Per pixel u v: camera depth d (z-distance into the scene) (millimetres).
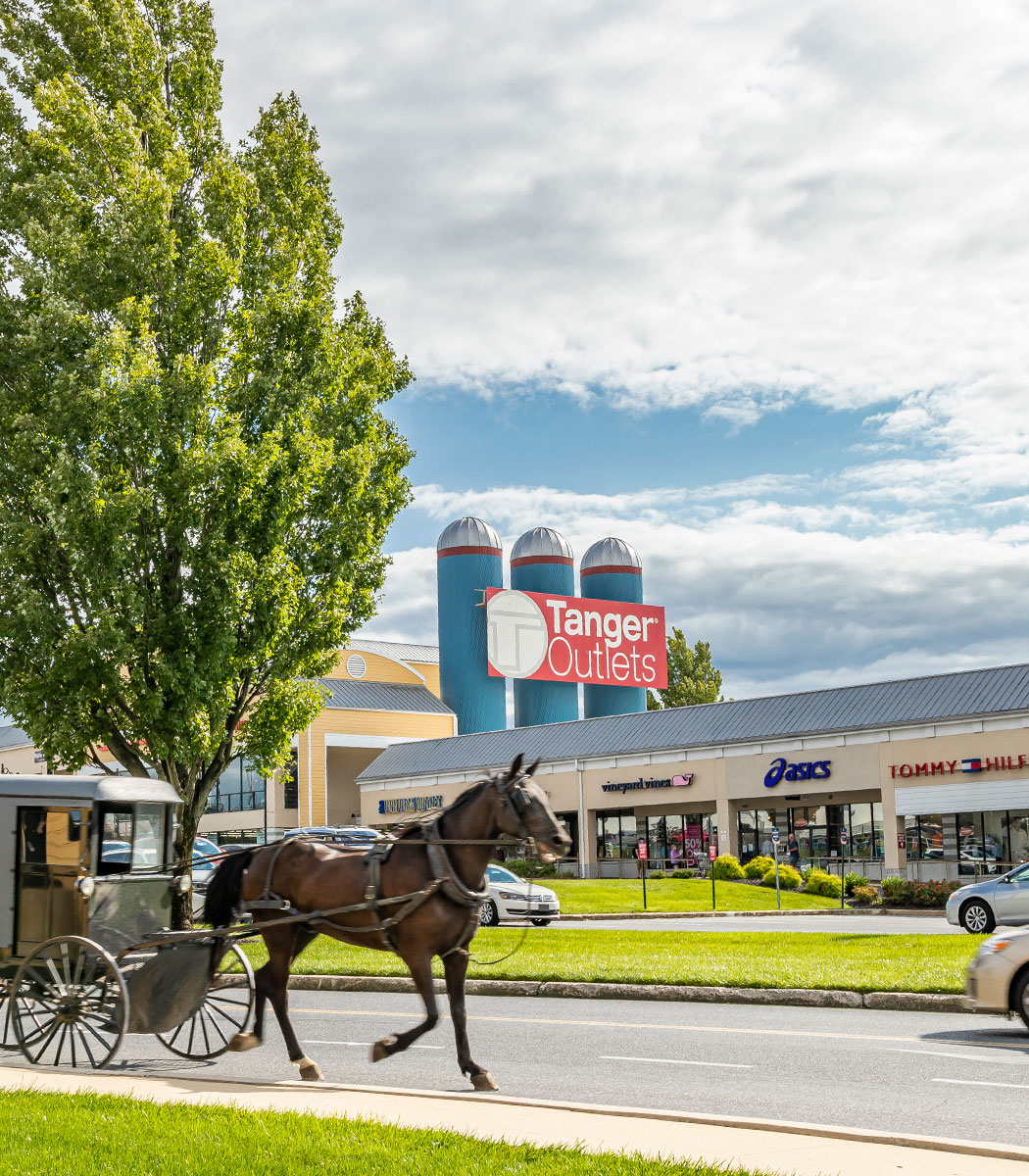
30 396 21641
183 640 21719
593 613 72500
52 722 21422
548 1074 10000
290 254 24141
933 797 42969
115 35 23688
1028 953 11414
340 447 24109
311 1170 6406
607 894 40969
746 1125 7504
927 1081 9398
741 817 50406
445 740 62875
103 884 11117
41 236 21625
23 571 21547
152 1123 7523
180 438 21266
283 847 10344
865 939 21203
